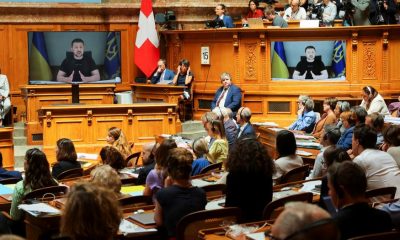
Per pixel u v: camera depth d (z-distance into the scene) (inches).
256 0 673.0
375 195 243.3
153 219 232.2
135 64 663.1
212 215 214.8
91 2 661.9
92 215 149.5
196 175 327.3
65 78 606.2
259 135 477.7
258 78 603.2
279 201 227.3
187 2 661.9
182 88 583.5
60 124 504.4
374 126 376.5
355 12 617.3
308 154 388.2
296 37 598.5
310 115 497.4
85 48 609.0
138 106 517.0
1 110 571.2
